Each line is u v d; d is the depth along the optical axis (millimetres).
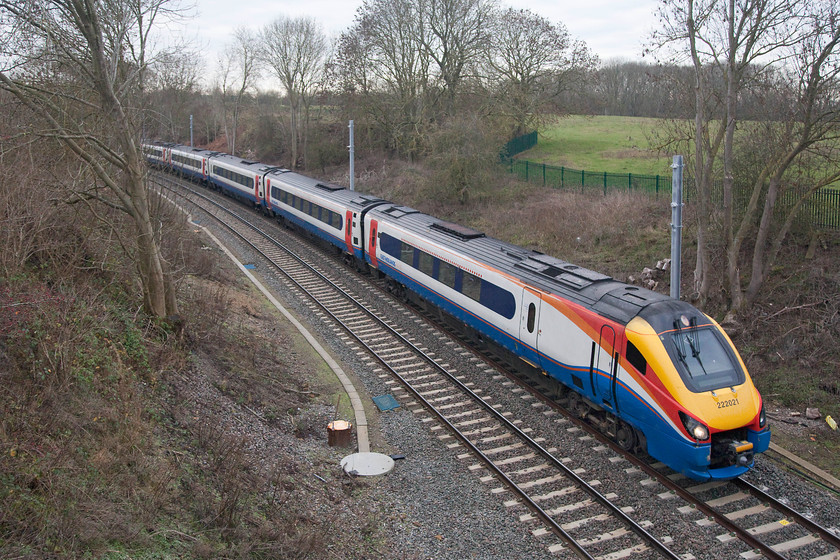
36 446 6922
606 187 25578
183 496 7637
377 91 39375
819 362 13070
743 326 14695
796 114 13805
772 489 9359
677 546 8016
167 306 12688
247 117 57312
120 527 6406
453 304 15648
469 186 28734
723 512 8766
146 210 11805
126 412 8500
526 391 12906
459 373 13859
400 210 20219
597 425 11039
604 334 10383
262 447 9773
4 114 11516
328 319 17281
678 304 10156
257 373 12750
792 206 16312
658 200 22281
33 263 11164
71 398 8086
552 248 21766
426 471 9984
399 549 7988
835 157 15234
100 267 12062
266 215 30297
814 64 12914
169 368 10844
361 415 11828
